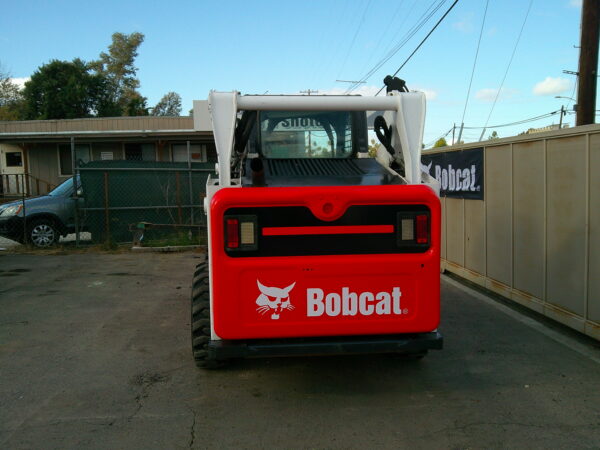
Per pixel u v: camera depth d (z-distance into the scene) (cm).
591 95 884
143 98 5422
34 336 533
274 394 399
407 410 371
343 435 335
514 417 360
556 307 573
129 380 423
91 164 1136
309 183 380
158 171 1184
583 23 883
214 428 344
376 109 394
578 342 520
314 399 390
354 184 379
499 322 590
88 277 833
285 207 344
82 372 439
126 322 585
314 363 464
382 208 351
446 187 890
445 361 469
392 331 358
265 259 345
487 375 436
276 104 385
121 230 1161
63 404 377
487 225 738
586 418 357
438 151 916
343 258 349
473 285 792
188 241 1147
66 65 3916
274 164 447
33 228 1112
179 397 392
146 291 738
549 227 583
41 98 3853
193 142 2166
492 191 720
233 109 375
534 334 546
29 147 2144
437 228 354
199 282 424
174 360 468
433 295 357
